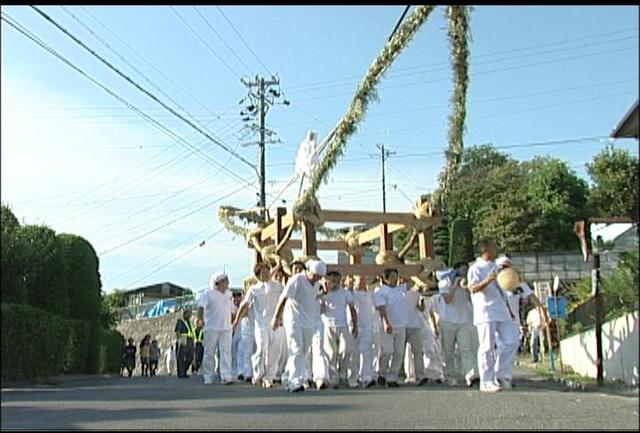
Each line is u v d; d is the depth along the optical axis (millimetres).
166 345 37938
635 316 10125
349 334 11867
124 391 11523
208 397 9867
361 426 6676
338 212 15453
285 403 8773
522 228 45000
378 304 12008
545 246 44844
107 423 7109
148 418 7461
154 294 66750
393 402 8711
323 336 11562
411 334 12414
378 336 12484
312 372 12047
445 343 12266
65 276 19031
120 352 23844
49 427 6844
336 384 11945
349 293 11906
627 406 7863
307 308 11180
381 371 12359
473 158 58344
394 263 15305
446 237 36500
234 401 9148
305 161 15188
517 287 11234
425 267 15023
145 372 26609
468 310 12172
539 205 46094
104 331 22734
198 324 13797
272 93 39938
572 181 46812
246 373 14531
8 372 14812
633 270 11977
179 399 9625
